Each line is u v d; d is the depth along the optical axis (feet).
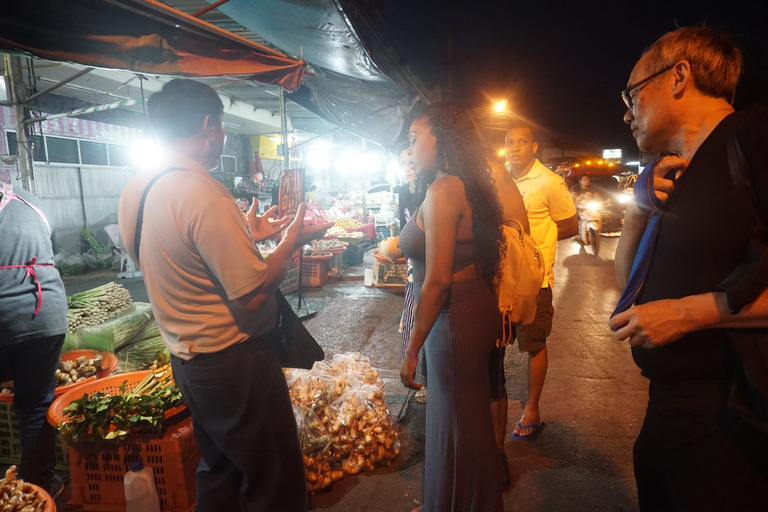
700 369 3.93
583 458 10.18
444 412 6.75
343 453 9.71
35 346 8.94
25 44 8.23
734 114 3.72
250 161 55.42
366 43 18.26
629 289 4.32
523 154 10.56
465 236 6.40
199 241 5.60
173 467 8.41
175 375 6.48
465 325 6.47
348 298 24.86
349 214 45.16
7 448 10.52
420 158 6.88
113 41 9.42
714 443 3.91
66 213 36.22
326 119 27.48
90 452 8.70
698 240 3.76
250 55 13.00
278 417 6.47
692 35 3.99
